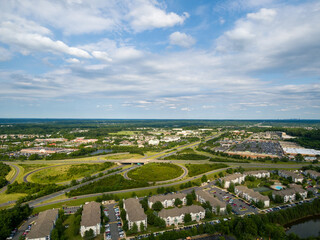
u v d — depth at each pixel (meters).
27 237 175.88
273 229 192.38
